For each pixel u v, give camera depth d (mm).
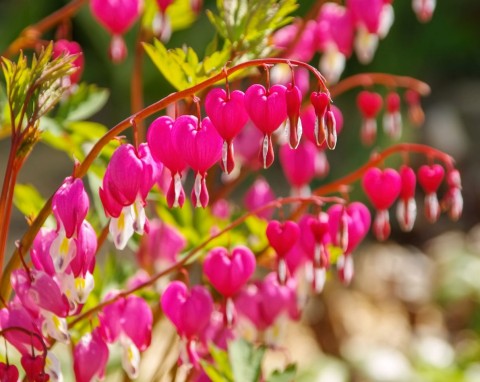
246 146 1597
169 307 1363
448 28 4461
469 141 4031
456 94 4309
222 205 1646
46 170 3443
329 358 2559
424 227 3719
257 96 1242
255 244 1525
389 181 1437
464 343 2926
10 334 1292
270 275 1484
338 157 3850
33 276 1286
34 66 1298
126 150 1248
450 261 3215
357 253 3383
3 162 3469
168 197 1259
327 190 1479
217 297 1501
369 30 1540
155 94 4059
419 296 3131
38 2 3924
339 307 2846
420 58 4367
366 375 2521
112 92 4086
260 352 1441
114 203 1255
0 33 3773
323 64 1588
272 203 1399
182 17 1566
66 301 1284
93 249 1276
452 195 1441
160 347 2027
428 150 1447
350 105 4102
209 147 1251
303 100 1588
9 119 1489
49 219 1521
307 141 1583
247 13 1407
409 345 2799
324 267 1406
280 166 3760
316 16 1545
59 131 1502
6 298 1323
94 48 4141
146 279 1528
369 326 2869
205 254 1521
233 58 1411
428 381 2516
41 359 1283
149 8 1570
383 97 4113
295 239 1363
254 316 1476
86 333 1414
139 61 1584
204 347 1480
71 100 1531
